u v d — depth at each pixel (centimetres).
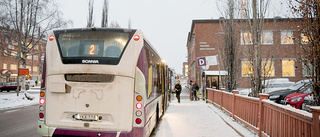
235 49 1402
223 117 948
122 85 486
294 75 2677
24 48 2152
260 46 872
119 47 502
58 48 520
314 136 325
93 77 495
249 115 687
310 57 521
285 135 439
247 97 703
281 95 1227
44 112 516
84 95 494
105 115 488
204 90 1997
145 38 549
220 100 1192
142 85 497
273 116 505
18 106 1509
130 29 516
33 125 835
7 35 2162
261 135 577
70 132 493
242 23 1023
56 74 509
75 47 514
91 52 506
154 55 695
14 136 660
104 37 510
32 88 4241
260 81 854
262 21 890
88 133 484
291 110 406
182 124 804
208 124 804
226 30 1436
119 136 475
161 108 931
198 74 2856
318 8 503
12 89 3406
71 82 500
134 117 485
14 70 5072
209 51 3095
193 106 1399
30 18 2100
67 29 532
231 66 1405
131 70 491
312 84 536
